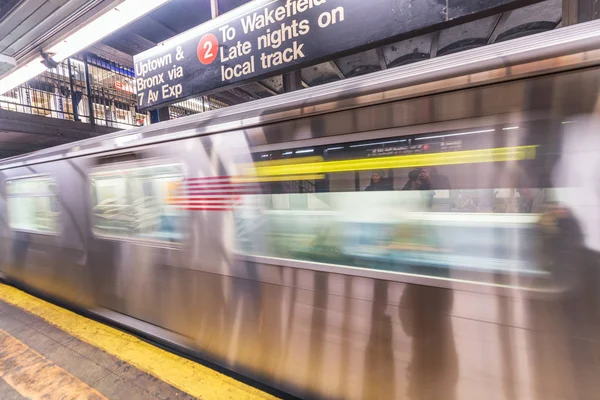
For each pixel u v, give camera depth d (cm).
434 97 129
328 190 157
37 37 310
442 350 130
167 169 224
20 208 379
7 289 416
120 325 279
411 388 138
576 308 106
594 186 103
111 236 272
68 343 265
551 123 109
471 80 122
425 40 407
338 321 156
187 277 221
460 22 169
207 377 210
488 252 121
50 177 322
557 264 109
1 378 222
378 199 144
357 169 149
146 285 249
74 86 746
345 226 153
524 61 113
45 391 207
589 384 105
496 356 120
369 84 146
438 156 130
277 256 176
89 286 300
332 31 203
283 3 217
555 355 110
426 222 133
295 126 165
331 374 161
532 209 113
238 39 242
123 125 836
